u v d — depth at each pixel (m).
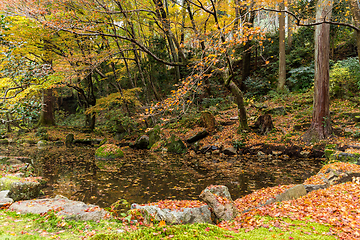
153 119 15.60
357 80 12.37
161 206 3.24
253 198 4.35
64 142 16.80
